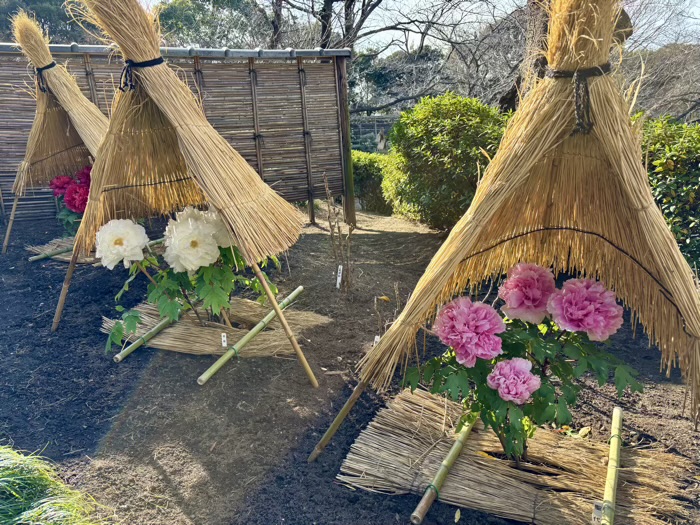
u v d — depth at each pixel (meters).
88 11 2.91
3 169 5.79
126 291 4.38
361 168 9.21
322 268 5.07
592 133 2.03
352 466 2.47
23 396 3.01
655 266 2.14
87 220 3.46
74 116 4.47
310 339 3.70
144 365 3.32
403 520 2.21
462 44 13.59
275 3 14.05
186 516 2.23
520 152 2.09
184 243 2.94
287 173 6.51
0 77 5.43
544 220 2.50
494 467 2.42
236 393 3.06
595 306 2.19
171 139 3.39
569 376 2.35
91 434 2.72
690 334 2.12
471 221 2.18
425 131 5.90
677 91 12.27
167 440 2.69
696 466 2.53
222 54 5.76
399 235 6.64
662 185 4.30
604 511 2.12
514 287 2.37
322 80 6.49
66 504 1.94
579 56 1.93
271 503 2.30
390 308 4.30
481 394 2.21
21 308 4.07
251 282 3.50
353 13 14.66
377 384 2.40
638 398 3.12
